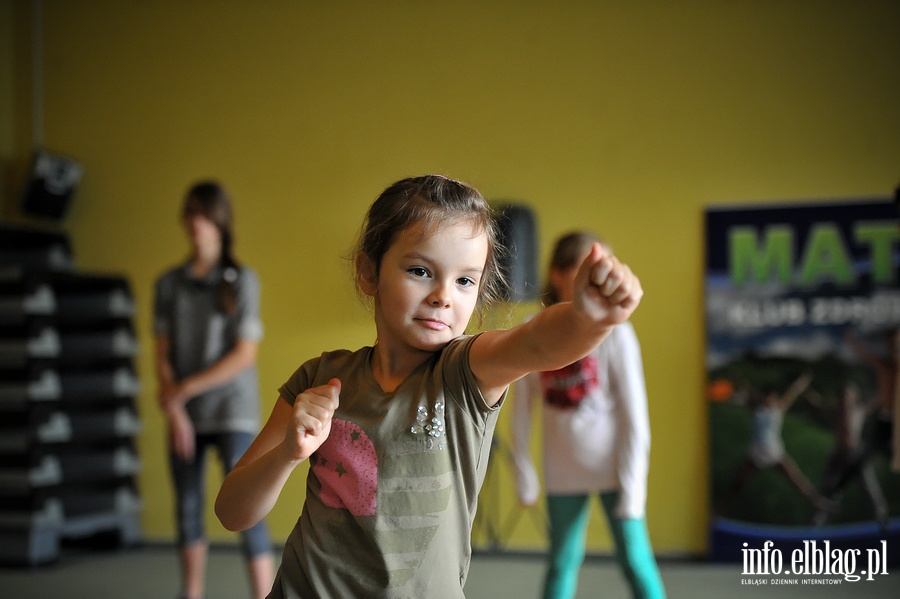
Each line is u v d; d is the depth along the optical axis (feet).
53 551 14.61
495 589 12.49
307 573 3.90
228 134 16.61
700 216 14.80
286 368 15.98
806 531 13.97
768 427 14.25
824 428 14.08
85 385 15.76
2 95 17.40
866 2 14.44
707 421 14.57
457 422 3.84
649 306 14.85
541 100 15.43
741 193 14.69
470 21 15.75
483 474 4.02
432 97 15.83
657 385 14.74
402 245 3.88
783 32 14.67
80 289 16.07
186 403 10.03
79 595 12.41
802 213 14.43
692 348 14.70
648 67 15.10
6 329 14.87
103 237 17.04
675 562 14.17
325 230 16.10
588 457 8.45
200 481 10.15
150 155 16.96
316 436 3.65
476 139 15.62
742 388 14.39
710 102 14.87
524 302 14.85
